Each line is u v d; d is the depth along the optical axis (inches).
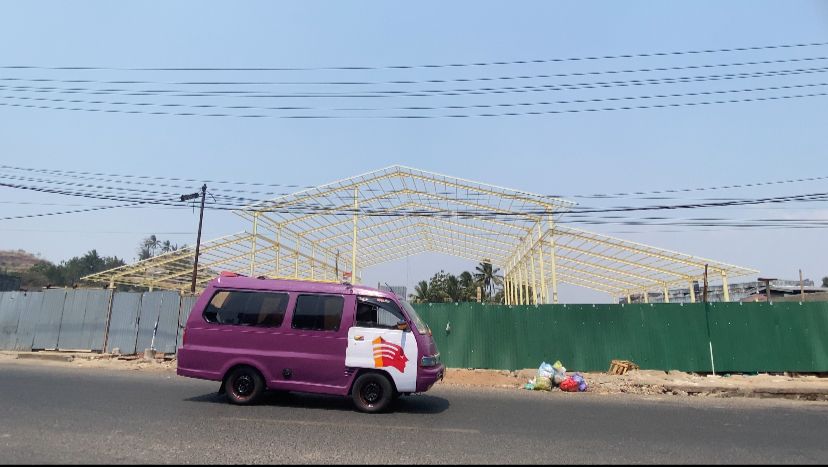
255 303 375.9
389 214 980.6
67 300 810.2
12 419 285.4
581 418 350.3
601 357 695.1
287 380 359.3
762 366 663.8
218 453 228.7
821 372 653.3
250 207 959.0
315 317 368.5
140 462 211.2
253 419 309.0
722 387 524.4
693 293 1107.9
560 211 910.4
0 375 494.0
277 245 1155.9
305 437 266.2
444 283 2738.7
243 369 362.6
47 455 216.5
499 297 2728.8
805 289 1521.9
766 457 249.1
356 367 355.3
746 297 1505.9
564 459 236.2
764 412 402.9
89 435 253.8
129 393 394.0
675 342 683.4
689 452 256.1
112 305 795.4
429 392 468.4
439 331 727.7
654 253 981.2
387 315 369.4
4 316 818.8
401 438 271.3
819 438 299.6
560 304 714.2
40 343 800.3
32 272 3144.7
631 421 343.6
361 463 220.8
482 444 262.4
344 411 350.3
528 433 293.1
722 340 675.4
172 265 1184.8
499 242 1371.8
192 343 370.0
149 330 775.1
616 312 702.5
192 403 358.0
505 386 555.2
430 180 960.9
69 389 405.4
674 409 406.0
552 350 705.6
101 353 775.7
